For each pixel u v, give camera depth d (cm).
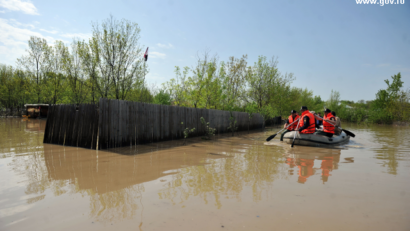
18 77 2922
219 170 455
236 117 1468
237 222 238
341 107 3588
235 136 1155
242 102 2030
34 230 221
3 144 768
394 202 295
